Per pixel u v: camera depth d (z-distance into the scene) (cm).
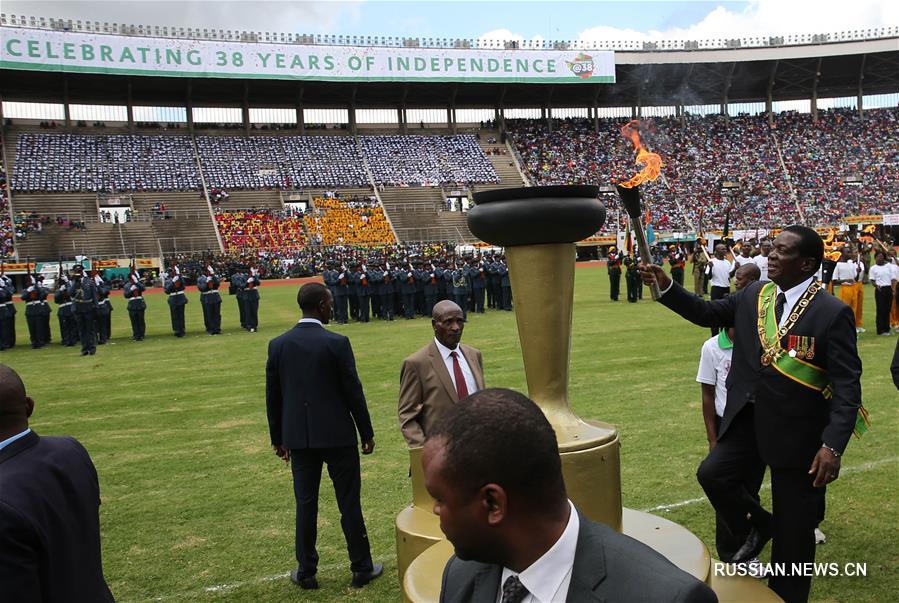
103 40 4188
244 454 750
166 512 591
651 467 635
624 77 5238
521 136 5381
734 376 366
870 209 4691
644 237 343
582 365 1143
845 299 1496
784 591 344
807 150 5178
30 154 4291
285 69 4538
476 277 2053
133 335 1820
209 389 1111
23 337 2019
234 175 4597
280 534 541
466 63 4828
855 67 5216
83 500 266
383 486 631
